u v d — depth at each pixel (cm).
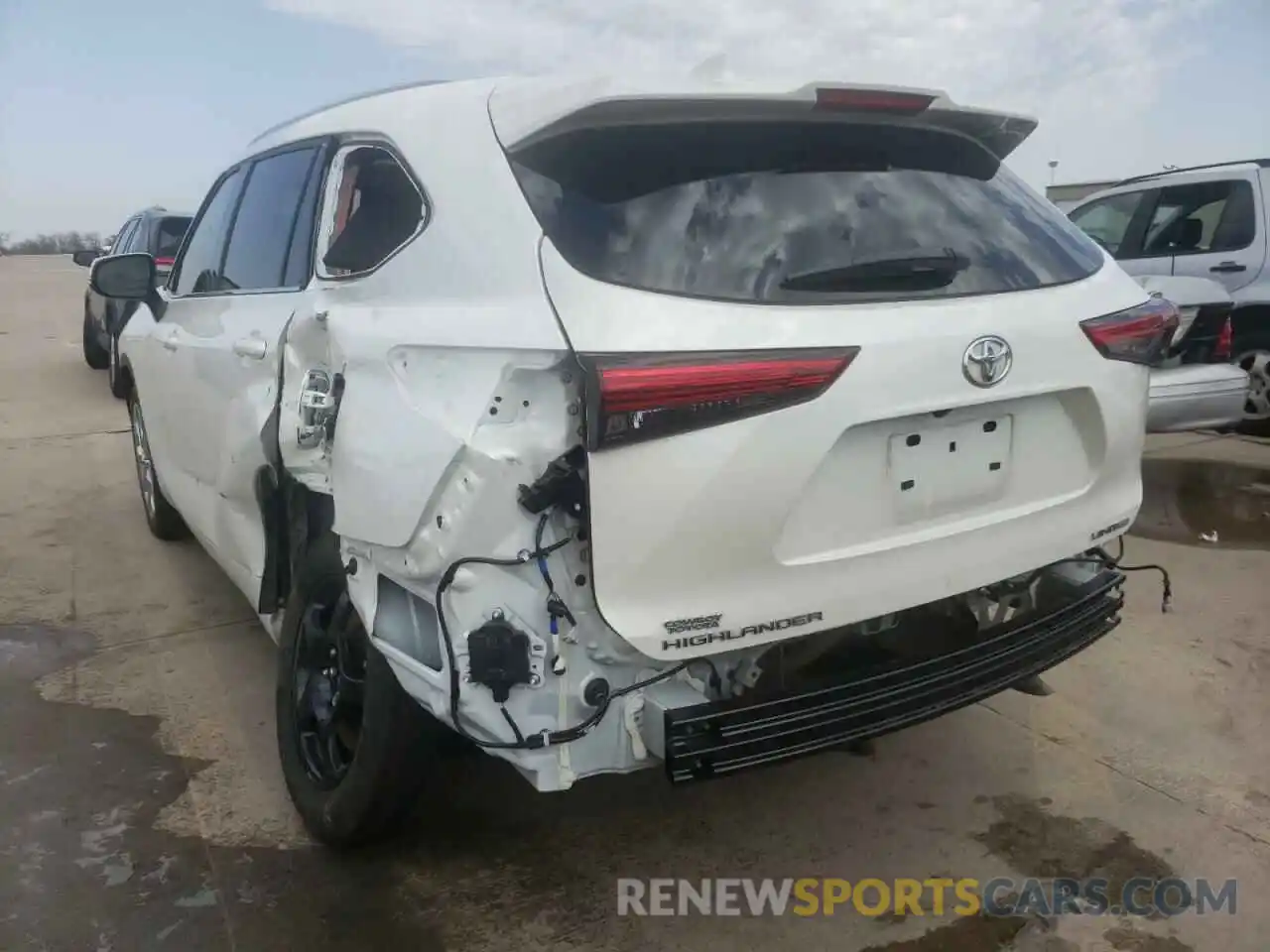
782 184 229
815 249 223
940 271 235
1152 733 346
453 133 246
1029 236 263
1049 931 257
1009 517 252
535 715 209
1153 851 286
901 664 236
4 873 274
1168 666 393
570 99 219
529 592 206
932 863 282
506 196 224
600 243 211
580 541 205
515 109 235
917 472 233
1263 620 435
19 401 989
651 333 200
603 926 258
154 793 312
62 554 527
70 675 390
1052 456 259
